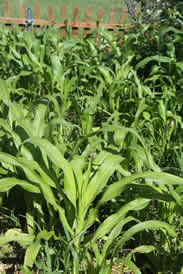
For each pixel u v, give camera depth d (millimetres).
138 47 5254
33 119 2328
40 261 1860
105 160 1725
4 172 1967
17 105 2168
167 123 2875
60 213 1661
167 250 1956
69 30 5562
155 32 5406
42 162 1940
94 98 2732
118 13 21656
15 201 2379
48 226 1990
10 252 2039
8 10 8016
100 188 1659
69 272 1704
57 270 1702
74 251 1530
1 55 4637
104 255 1580
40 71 3912
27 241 1747
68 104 3031
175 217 2088
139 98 2965
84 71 4332
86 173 1688
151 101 2996
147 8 6117
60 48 4539
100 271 1532
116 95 3566
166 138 2666
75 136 3004
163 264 1877
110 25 8414
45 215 2195
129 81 3463
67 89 3234
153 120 2846
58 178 1958
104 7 24062
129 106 3426
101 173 1694
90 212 1664
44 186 1663
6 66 4535
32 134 1896
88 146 1800
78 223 1684
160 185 1787
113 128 1718
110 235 1605
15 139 1908
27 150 1932
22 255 2012
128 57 4461
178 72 3658
